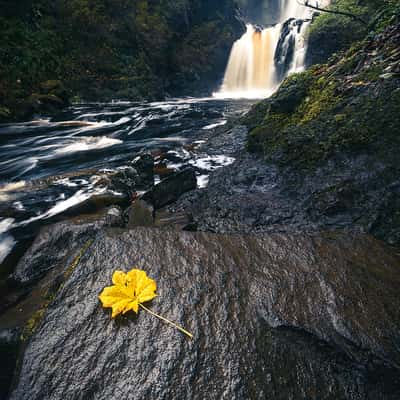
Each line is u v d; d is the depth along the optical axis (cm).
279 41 2219
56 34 1527
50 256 292
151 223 331
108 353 150
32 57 1320
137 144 792
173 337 157
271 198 363
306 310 177
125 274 183
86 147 784
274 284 193
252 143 508
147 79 1764
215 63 2325
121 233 230
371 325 169
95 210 411
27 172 602
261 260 216
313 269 210
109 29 1723
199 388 136
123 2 1845
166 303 175
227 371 143
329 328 167
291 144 407
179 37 2117
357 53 481
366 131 338
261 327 165
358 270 212
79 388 137
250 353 151
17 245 344
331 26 1645
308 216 316
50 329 162
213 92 2294
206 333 160
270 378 142
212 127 976
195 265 205
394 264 226
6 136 899
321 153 366
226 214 350
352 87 409
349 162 336
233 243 230
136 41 1822
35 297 233
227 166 491
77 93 1484
